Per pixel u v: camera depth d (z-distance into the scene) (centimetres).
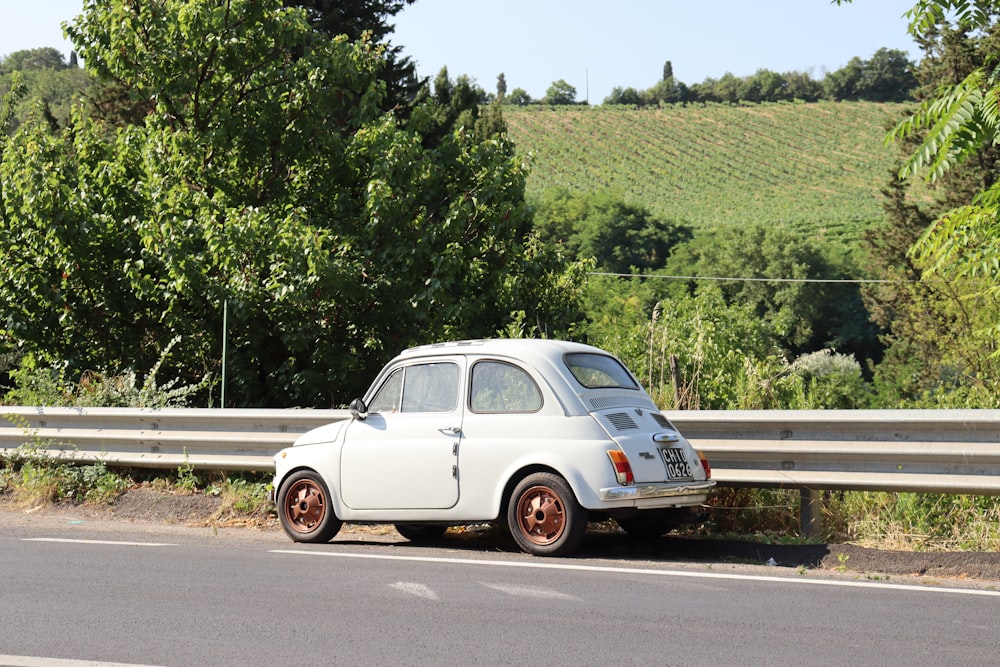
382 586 1309
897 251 9362
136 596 1255
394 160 2950
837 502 1769
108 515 2117
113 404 2592
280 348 3011
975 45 6962
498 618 1129
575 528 1507
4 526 1931
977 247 1484
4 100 4084
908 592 1270
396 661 962
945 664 949
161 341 3045
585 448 1516
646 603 1202
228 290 2750
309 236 2709
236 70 3123
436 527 1859
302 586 1311
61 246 2847
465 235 3088
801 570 1432
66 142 3123
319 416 2055
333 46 3228
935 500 1658
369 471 1689
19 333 2916
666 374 2719
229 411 2164
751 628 1082
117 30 3073
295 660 967
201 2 3006
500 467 1573
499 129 9662
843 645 1014
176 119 3198
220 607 1190
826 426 1620
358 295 2811
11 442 2417
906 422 1539
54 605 1205
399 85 7325
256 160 3173
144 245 2825
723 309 6069
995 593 1264
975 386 2445
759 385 2528
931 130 1280
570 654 984
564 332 3281
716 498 1802
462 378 1655
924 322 7019
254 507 2069
